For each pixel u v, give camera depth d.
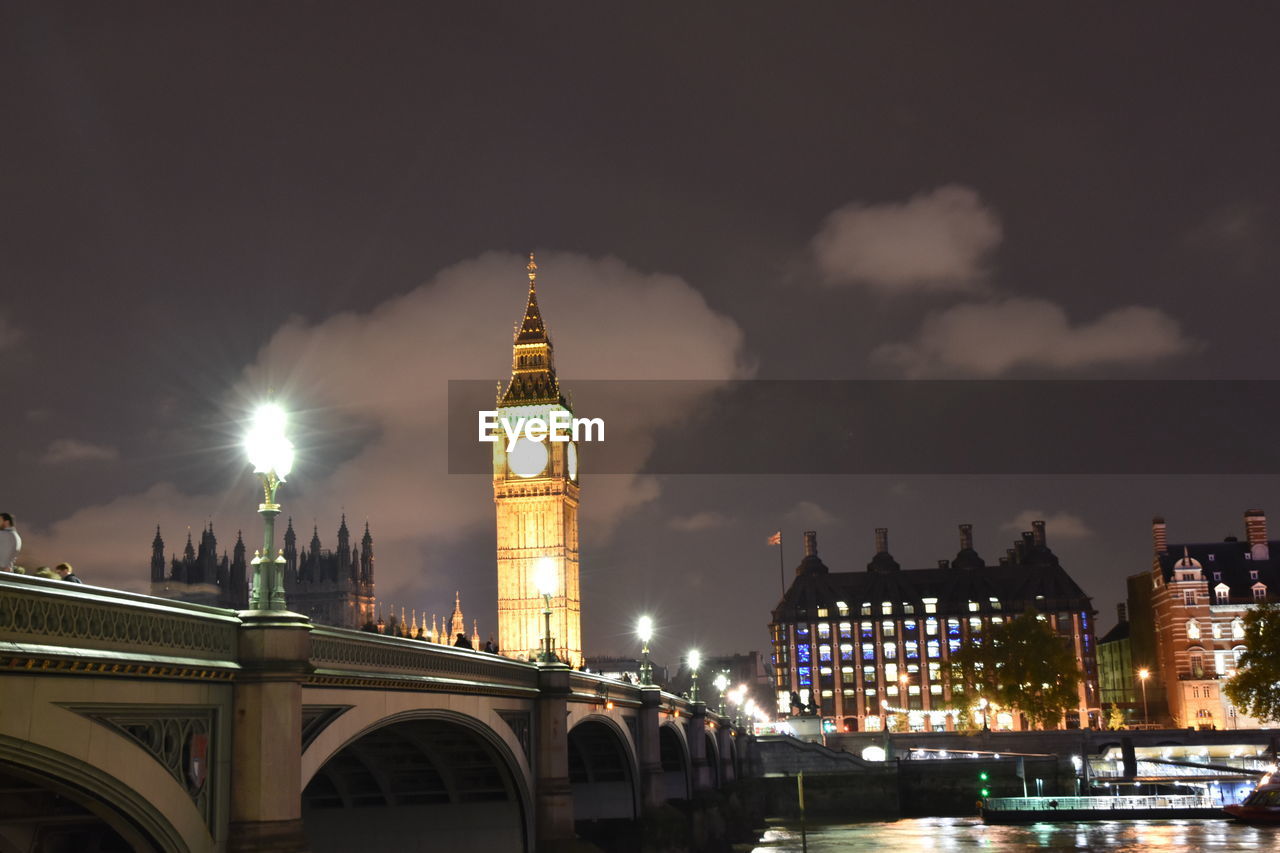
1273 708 125.25
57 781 20.47
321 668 28.12
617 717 65.44
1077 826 111.69
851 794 138.88
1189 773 146.25
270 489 25.56
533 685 48.44
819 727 170.62
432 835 46.75
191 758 23.23
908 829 115.56
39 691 19.08
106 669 20.31
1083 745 159.25
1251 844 91.00
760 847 103.75
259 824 24.16
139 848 22.70
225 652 24.22
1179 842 94.38
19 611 18.50
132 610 21.22
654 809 73.06
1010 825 115.62
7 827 25.11
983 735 162.75
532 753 48.22
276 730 24.62
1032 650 176.00
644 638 79.81
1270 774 112.25
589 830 71.69
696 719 96.62
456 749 44.88
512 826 47.16
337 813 47.16
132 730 21.84
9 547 21.23
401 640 34.00
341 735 29.61
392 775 47.03
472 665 40.62
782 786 139.12
